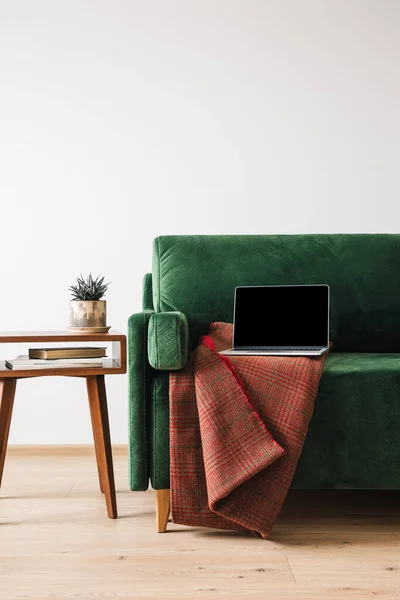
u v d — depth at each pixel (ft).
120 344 6.75
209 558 5.49
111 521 6.51
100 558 5.52
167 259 8.04
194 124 9.73
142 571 5.24
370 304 7.94
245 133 9.75
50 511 6.84
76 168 9.70
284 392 6.05
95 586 4.96
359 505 6.98
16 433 9.61
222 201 9.75
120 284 9.71
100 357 6.79
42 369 6.59
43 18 9.68
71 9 9.69
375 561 5.41
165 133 9.73
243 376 6.17
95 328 7.00
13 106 9.68
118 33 9.71
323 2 9.72
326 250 8.08
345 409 6.15
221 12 9.73
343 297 7.95
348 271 7.99
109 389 9.66
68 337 6.73
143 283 8.90
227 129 9.75
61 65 9.69
